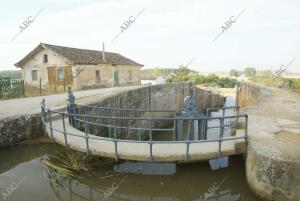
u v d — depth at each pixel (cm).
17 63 2791
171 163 852
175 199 717
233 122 899
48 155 932
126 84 3353
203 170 822
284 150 613
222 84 5450
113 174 809
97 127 1302
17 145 1005
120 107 1622
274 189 559
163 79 3934
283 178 547
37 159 922
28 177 796
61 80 2634
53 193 713
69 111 1053
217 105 3906
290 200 547
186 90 2997
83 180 777
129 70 3412
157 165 855
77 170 809
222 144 779
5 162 902
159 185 757
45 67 2702
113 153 745
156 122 2167
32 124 1055
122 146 794
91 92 2138
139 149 767
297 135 757
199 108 3291
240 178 771
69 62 2528
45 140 1053
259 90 2022
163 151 746
